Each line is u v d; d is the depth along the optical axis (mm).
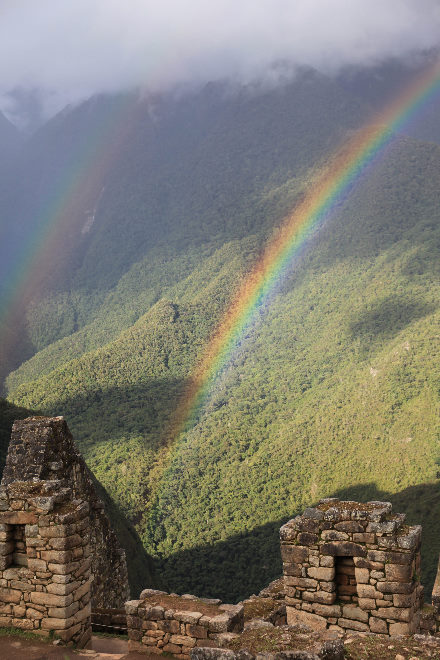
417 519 61188
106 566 13000
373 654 6301
